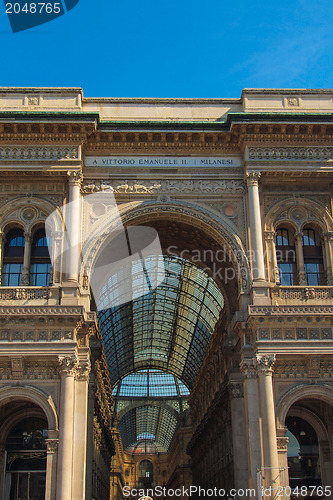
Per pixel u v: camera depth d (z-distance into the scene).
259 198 39.25
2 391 34.78
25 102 40.12
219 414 52.78
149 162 39.72
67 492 32.47
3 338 35.03
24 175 38.72
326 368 36.28
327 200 39.91
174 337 82.94
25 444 38.41
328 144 39.69
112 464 103.69
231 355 43.44
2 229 38.47
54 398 34.88
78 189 38.28
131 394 105.38
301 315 35.56
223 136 39.78
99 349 43.16
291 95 41.31
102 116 40.97
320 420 39.62
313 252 39.84
